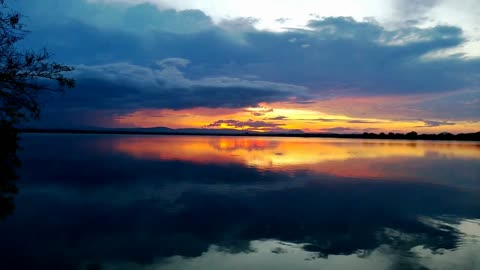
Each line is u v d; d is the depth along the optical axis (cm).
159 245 1070
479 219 1367
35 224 1287
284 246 1060
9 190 838
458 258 960
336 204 1636
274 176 2589
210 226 1259
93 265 923
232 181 2325
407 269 894
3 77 748
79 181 2328
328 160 4062
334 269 895
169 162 3712
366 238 1132
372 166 3406
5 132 774
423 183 2317
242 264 927
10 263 929
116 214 1430
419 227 1253
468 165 3600
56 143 8450
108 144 8231
